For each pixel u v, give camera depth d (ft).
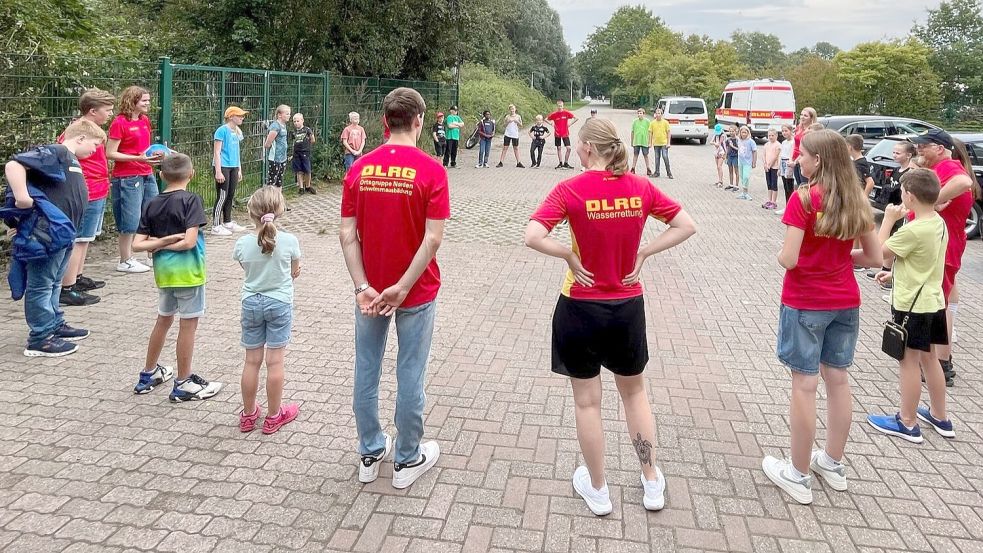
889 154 36.81
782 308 11.56
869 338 20.04
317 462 12.51
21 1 28.58
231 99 37.55
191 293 14.46
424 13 66.95
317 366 16.94
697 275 26.96
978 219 35.42
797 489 11.53
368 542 10.26
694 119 103.24
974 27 168.55
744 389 16.15
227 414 14.33
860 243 11.27
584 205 10.25
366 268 11.14
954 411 15.24
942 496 11.82
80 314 20.18
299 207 39.96
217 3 53.88
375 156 10.91
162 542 10.15
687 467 12.60
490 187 52.03
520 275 26.32
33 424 13.64
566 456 12.87
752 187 54.85
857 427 14.35
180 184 14.35
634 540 10.43
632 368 10.89
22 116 24.63
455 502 11.33
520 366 17.25
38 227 16.26
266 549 10.05
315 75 48.29
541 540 10.39
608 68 323.37
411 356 11.41
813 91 133.90
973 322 21.89
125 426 13.67
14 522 10.52
